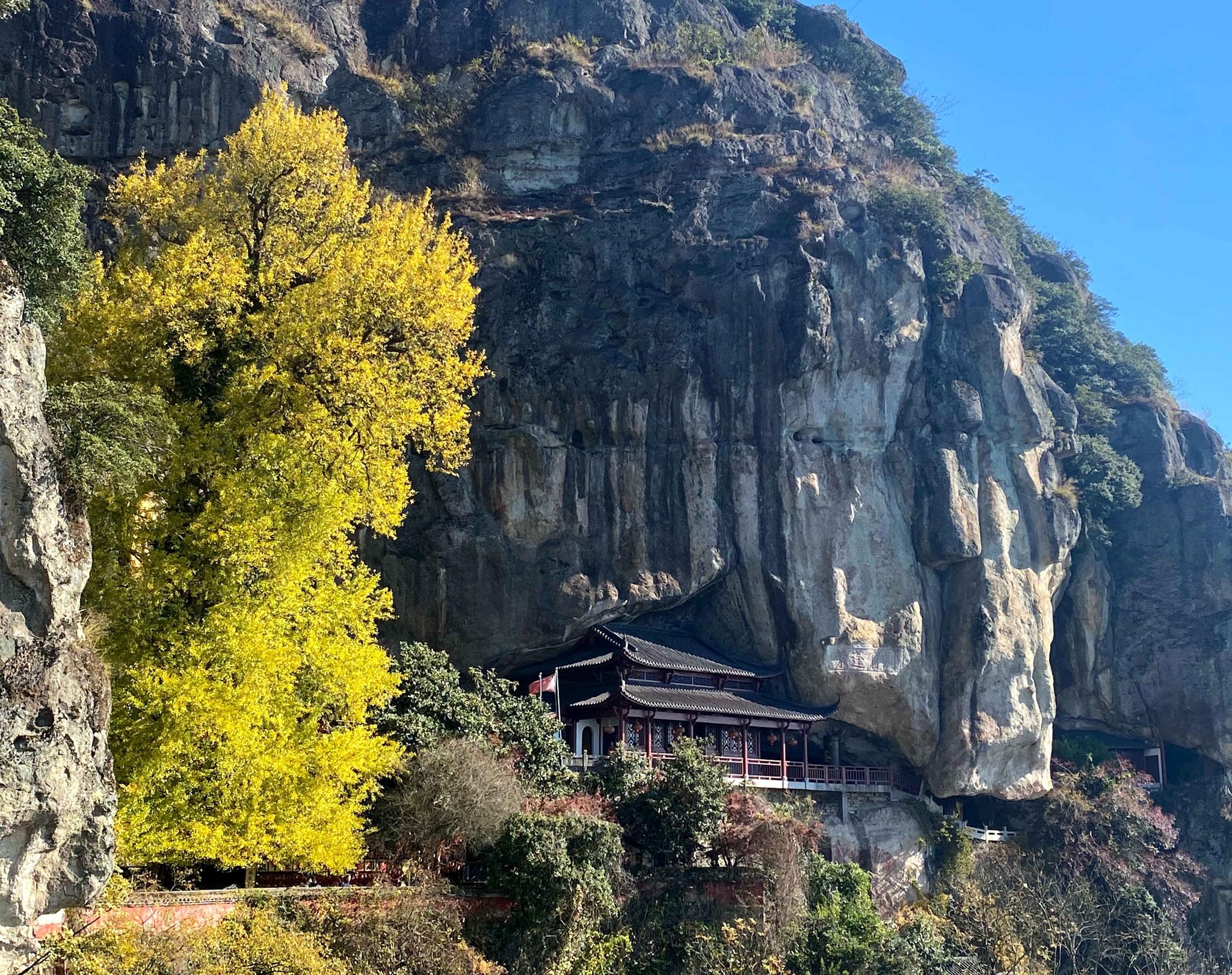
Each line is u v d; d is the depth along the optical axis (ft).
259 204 102.53
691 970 113.60
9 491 66.44
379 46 198.49
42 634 67.46
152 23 166.30
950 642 180.55
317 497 89.45
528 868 102.63
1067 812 181.88
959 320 192.03
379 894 92.48
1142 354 252.62
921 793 180.24
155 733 80.74
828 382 178.70
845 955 118.21
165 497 87.51
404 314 98.48
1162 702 202.59
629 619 170.60
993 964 149.59
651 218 180.65
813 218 183.11
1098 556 207.82
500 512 163.02
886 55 245.86
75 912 71.97
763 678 170.09
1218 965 180.24
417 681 122.21
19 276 76.02
